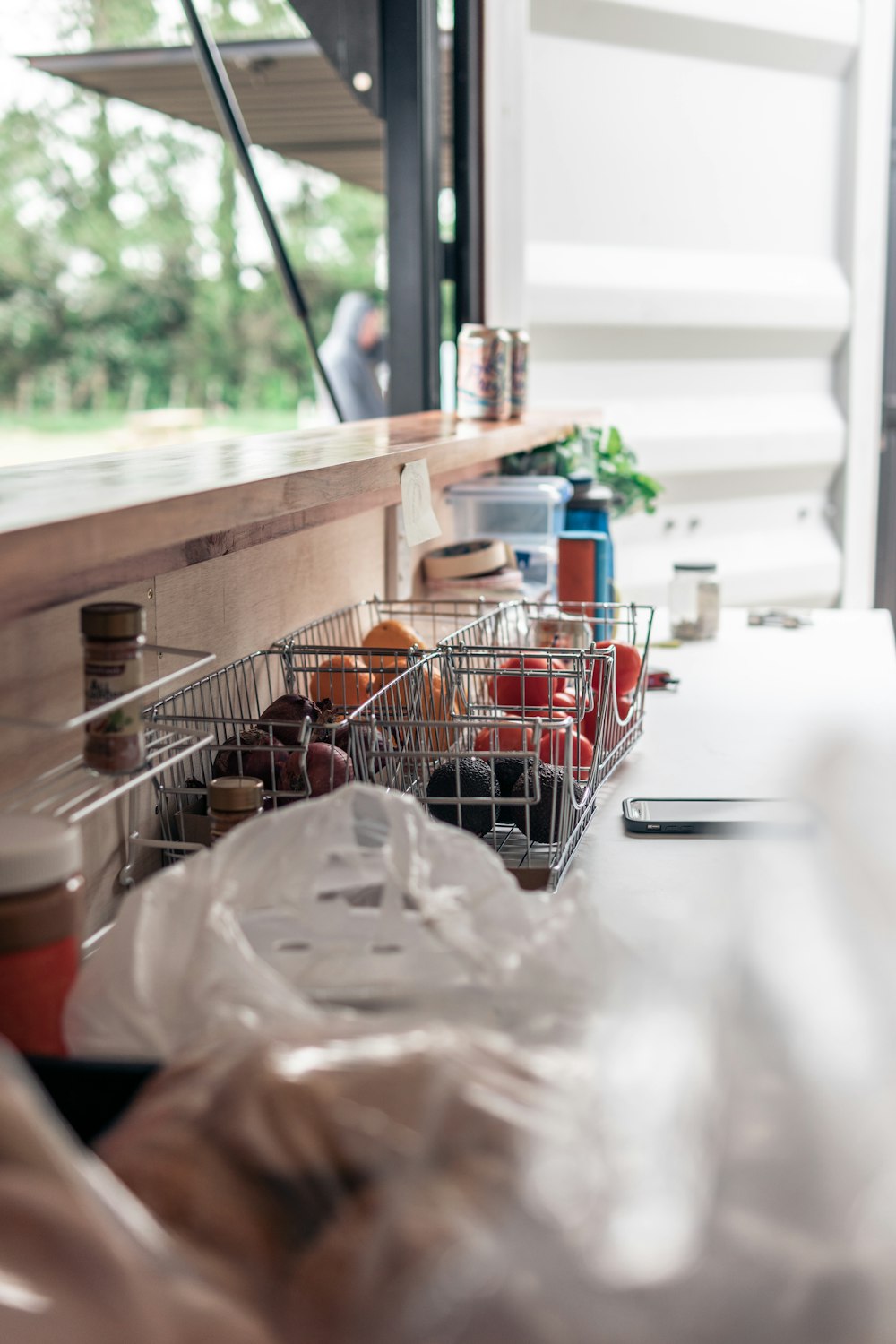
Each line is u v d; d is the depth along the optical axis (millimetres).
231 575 1227
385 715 1079
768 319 3182
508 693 1180
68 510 693
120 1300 392
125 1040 584
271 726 994
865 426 3414
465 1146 434
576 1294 373
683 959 472
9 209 14453
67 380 15086
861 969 434
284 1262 438
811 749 514
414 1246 399
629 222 2975
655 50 2926
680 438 3104
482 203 2723
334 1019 530
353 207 15680
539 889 961
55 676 875
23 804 836
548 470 2307
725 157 3080
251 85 3023
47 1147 413
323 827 674
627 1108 420
